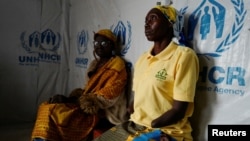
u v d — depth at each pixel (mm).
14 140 2533
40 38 3186
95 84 2240
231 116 1386
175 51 1488
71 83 3275
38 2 3150
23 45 3088
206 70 1525
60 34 3295
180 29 1634
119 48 2367
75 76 3178
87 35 2916
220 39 1459
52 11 3236
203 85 1535
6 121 3055
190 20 1646
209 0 1531
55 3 3250
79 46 3088
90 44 2857
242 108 1339
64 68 3328
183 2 1704
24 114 3154
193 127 1584
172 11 1560
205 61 1534
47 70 3256
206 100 1515
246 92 1325
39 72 3209
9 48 3012
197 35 1595
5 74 3008
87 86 2279
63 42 3307
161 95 1469
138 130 1511
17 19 3039
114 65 2178
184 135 1448
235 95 1372
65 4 3281
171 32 1580
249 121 1311
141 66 1674
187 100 1383
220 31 1461
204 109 1523
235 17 1391
